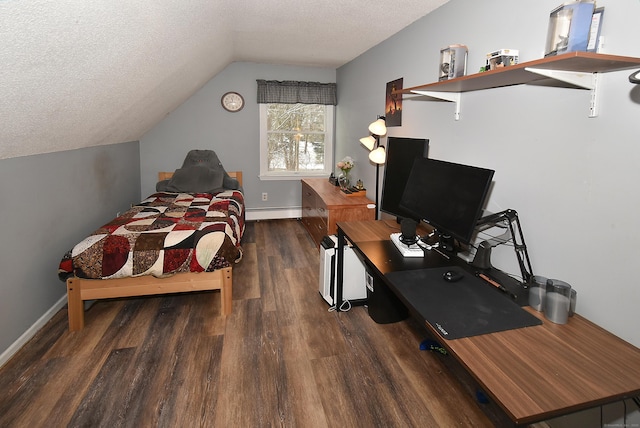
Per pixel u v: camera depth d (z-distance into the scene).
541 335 1.21
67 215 2.79
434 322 1.25
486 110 1.97
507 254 1.82
